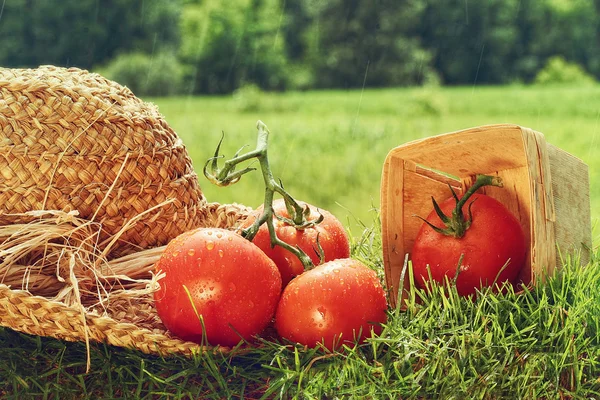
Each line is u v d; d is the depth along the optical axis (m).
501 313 0.76
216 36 14.01
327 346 0.73
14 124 0.79
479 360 0.73
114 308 0.78
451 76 13.90
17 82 0.80
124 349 0.75
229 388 0.73
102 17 11.76
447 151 0.79
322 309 0.73
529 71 13.51
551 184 0.77
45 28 11.39
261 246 0.78
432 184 0.84
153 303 0.79
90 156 0.80
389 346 0.74
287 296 0.74
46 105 0.80
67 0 11.45
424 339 0.76
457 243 0.79
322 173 4.23
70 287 0.76
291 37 14.72
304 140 5.93
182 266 0.72
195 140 5.91
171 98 12.16
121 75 11.64
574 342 0.74
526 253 0.81
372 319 0.74
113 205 0.81
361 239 0.94
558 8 13.37
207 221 0.88
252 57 14.29
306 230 0.78
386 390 0.71
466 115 8.27
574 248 0.81
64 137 0.80
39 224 0.78
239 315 0.72
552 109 8.06
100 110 0.81
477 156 0.80
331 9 14.38
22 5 11.26
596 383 0.73
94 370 0.74
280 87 14.48
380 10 14.18
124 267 0.80
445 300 0.76
